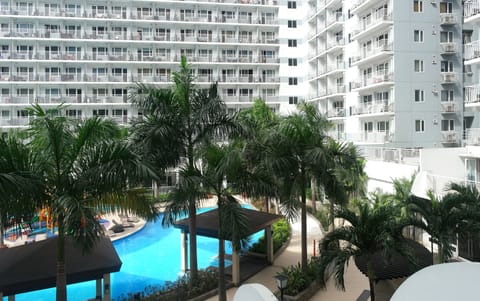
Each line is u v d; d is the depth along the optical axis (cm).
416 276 268
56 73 4059
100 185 844
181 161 1251
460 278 258
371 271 945
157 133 1141
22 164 786
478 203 1038
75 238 771
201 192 1088
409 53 2956
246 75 4625
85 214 779
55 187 857
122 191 886
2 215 775
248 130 1202
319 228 2094
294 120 1269
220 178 1091
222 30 4544
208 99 1219
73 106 4019
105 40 4075
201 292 1223
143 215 950
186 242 1501
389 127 3066
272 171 1182
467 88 1964
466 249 1414
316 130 1284
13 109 3906
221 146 1166
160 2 4253
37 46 3978
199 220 1415
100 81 4075
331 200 1365
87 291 1437
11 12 3881
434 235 1024
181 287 1232
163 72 4291
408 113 2952
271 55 4722
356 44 3578
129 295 1273
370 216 946
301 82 4841
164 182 1231
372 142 3192
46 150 851
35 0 3966
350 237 930
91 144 881
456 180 1571
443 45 2980
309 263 1427
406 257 895
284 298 1155
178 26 4372
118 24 4191
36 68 3994
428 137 2966
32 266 926
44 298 1390
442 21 2988
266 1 4641
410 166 1992
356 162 1327
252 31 4666
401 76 2948
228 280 1329
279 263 1549
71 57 3994
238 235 1035
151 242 2142
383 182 2269
